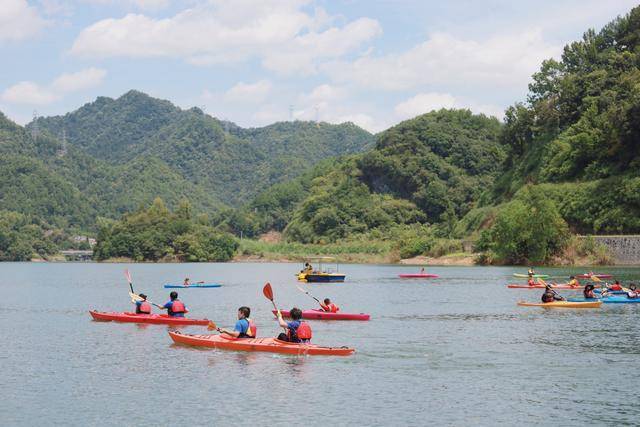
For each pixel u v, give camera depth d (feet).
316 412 68.49
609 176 416.67
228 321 139.74
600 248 356.38
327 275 293.64
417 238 547.90
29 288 266.57
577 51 544.62
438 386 78.54
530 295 196.85
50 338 113.91
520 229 374.84
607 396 74.33
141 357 95.55
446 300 183.73
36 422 65.57
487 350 100.68
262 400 72.74
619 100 462.19
